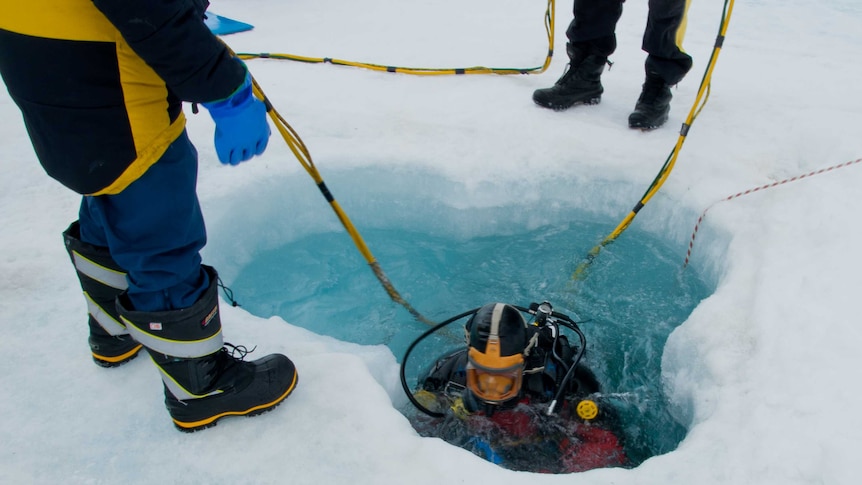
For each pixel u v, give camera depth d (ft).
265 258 11.56
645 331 10.00
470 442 7.79
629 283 10.71
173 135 5.46
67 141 5.05
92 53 4.82
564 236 11.75
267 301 11.00
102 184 5.24
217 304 6.29
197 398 6.37
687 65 11.97
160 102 5.27
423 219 12.10
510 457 7.68
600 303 10.55
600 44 13.08
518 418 7.90
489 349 7.09
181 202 5.64
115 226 5.57
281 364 6.77
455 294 11.37
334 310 11.05
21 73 4.82
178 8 4.64
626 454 8.03
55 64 4.76
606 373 9.57
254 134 5.57
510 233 11.99
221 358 6.46
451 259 11.95
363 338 10.63
